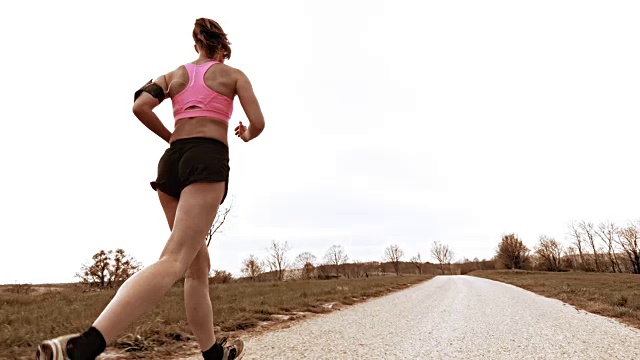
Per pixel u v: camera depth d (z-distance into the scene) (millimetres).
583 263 83875
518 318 6754
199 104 1493
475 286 21281
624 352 3906
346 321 6273
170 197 1554
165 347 3980
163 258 1193
